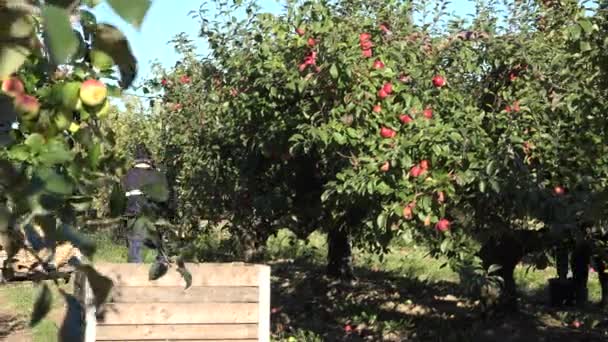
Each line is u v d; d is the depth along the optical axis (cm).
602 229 498
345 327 801
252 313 498
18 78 112
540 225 648
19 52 87
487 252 693
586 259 880
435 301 914
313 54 544
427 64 566
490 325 747
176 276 487
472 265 495
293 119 603
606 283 885
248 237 775
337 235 1008
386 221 480
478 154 496
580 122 507
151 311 482
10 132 110
